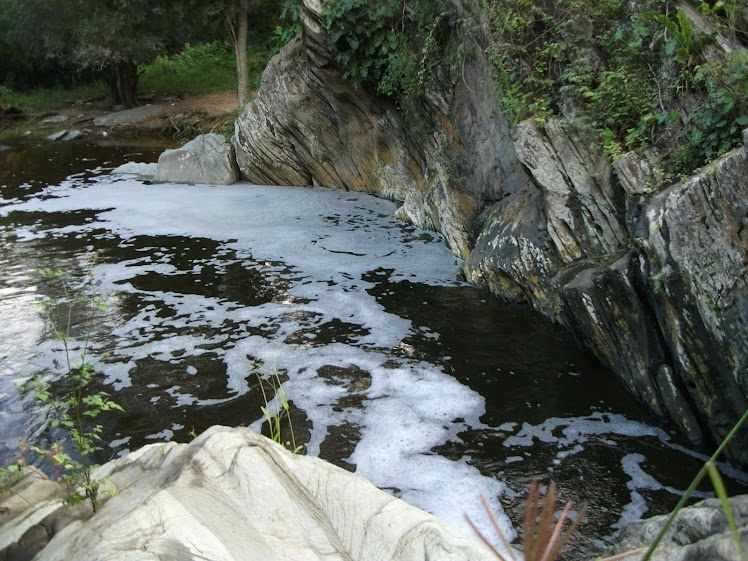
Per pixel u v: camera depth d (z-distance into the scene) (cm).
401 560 264
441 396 582
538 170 666
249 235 1081
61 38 2552
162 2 2206
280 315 762
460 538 266
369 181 1347
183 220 1188
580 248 650
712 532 303
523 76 742
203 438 326
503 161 825
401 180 1252
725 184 434
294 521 279
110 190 1471
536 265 712
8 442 524
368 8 1065
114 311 780
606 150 605
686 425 502
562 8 728
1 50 2978
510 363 638
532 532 132
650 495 447
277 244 1029
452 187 923
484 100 838
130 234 1101
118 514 280
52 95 2972
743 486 452
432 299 799
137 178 1617
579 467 480
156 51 2459
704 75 559
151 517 261
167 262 955
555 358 643
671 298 484
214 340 700
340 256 968
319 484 310
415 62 1018
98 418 558
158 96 2830
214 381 616
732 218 432
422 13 972
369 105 1218
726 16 639
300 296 818
